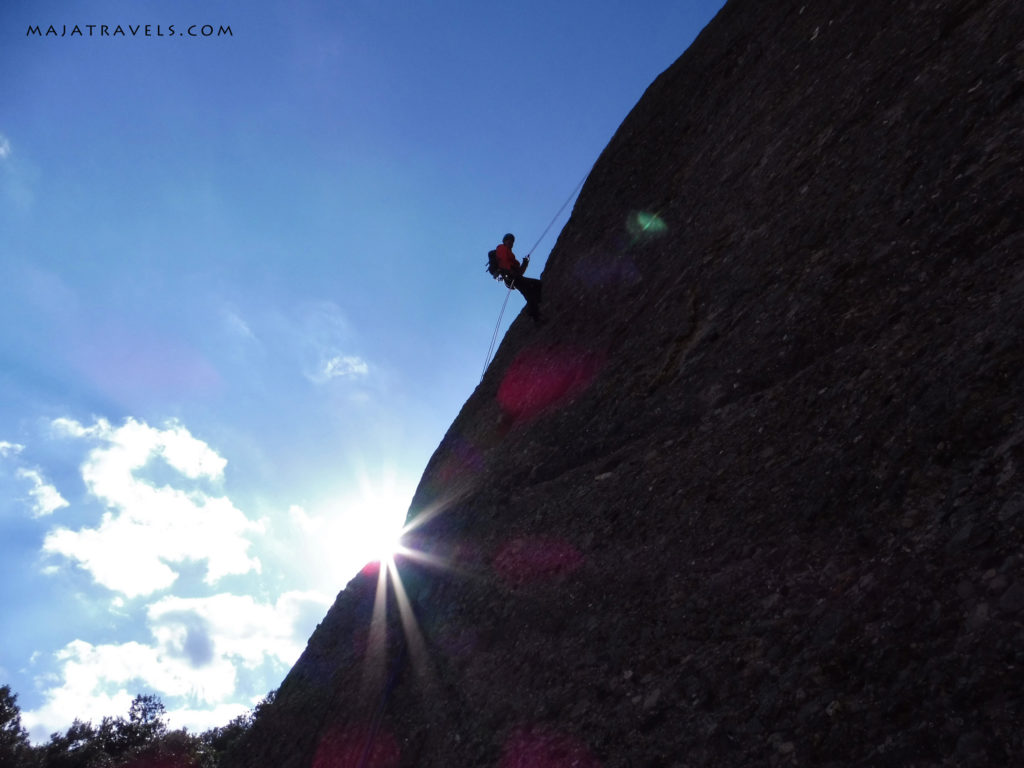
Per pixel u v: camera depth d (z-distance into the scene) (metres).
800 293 5.26
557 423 7.48
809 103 7.02
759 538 4.04
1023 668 2.50
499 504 7.28
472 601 6.40
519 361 10.00
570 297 9.90
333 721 7.27
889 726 2.75
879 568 3.26
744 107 8.57
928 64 5.52
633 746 3.67
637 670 4.07
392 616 7.82
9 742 42.38
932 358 3.81
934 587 2.97
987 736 2.46
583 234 10.97
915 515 3.31
